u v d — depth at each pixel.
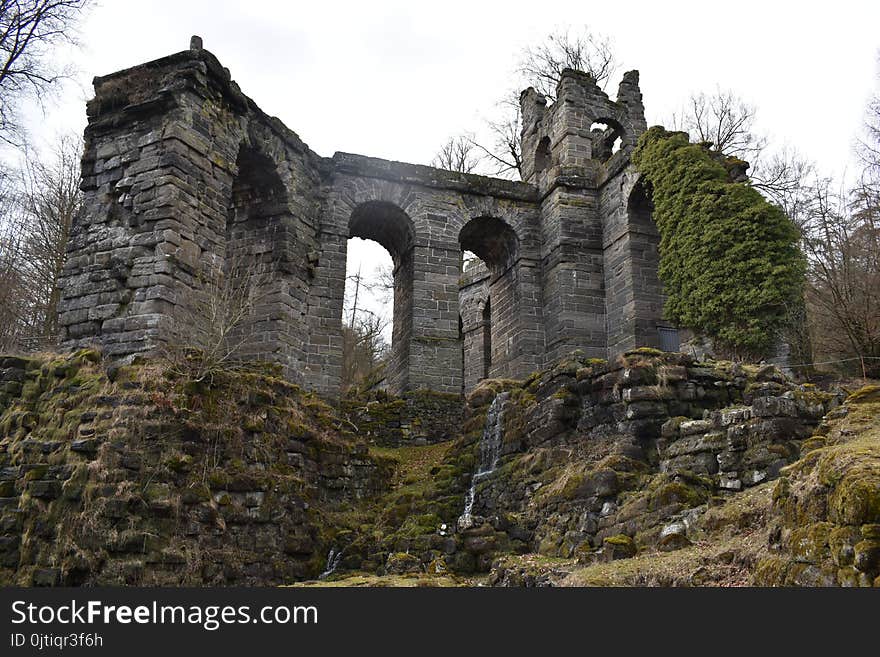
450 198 27.27
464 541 13.40
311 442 16.20
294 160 22.98
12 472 12.90
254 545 13.62
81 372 14.23
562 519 12.38
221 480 13.45
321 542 14.92
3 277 28.31
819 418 11.42
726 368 13.64
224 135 19.02
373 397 24.81
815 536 6.93
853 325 18.64
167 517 12.37
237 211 22.97
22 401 14.18
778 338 19.75
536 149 30.92
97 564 11.54
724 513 9.84
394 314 28.28
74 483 12.17
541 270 28.20
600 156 30.72
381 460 17.89
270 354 21.33
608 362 13.81
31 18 23.42
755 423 11.36
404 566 12.77
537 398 15.50
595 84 29.70
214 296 16.45
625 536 10.70
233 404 14.54
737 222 20.86
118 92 18.14
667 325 25.34
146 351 15.55
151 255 16.44
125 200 17.22
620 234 26.27
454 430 23.69
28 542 11.88
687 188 22.47
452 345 25.58
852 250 20.34
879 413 10.59
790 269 20.02
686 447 11.89
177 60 18.16
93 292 16.66
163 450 12.82
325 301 23.84
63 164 29.22
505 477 14.90
